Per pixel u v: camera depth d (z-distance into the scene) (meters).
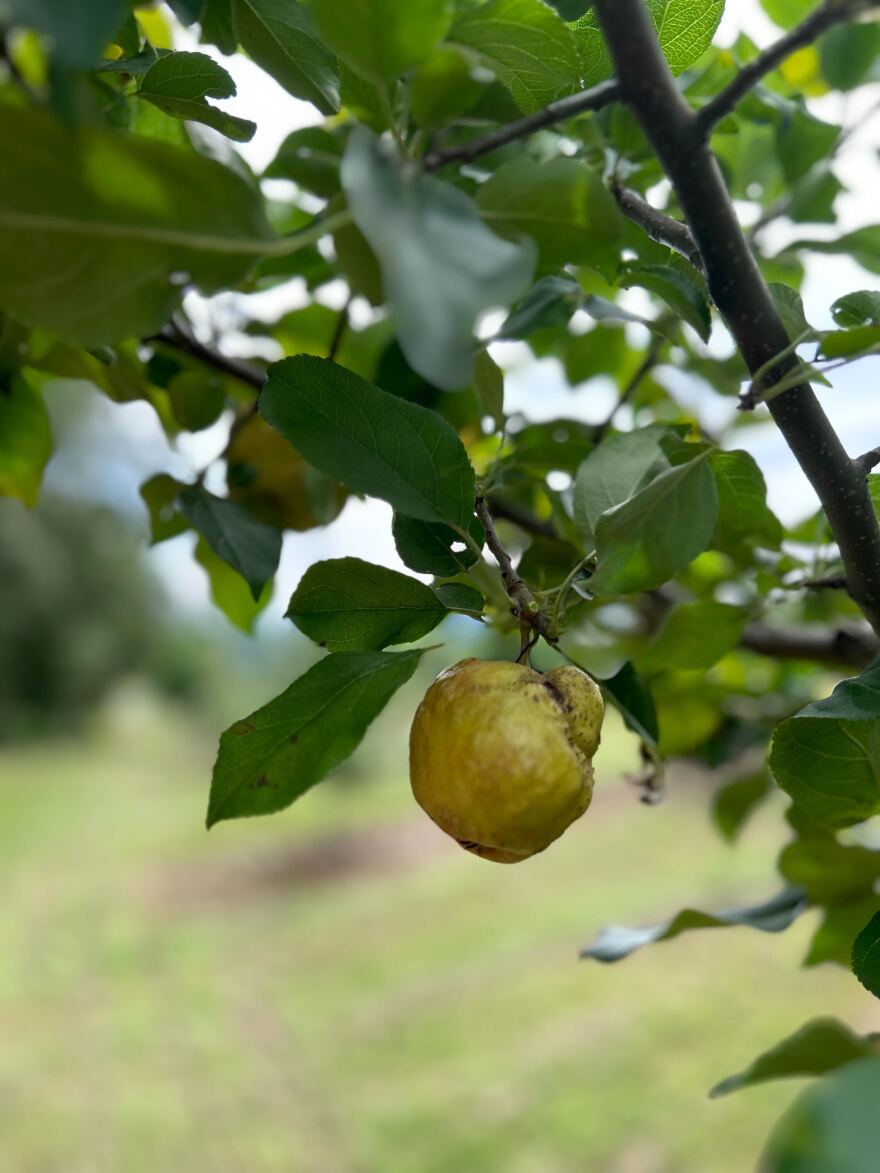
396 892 3.17
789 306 0.30
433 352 0.18
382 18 0.21
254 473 0.49
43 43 0.20
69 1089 1.93
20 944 2.77
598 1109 1.70
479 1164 1.60
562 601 0.32
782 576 0.46
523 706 0.29
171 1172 1.63
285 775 0.29
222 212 0.21
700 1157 1.53
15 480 0.48
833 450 0.29
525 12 0.25
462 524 0.31
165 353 0.48
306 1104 1.85
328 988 2.41
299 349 0.57
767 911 0.42
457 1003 2.22
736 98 0.24
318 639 0.32
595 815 3.57
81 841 3.93
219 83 0.34
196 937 2.86
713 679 0.67
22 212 0.20
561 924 2.61
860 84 0.51
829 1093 0.15
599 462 0.37
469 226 0.20
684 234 0.32
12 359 0.44
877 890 0.42
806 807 0.33
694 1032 1.91
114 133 0.20
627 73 0.24
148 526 0.52
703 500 0.31
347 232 0.30
